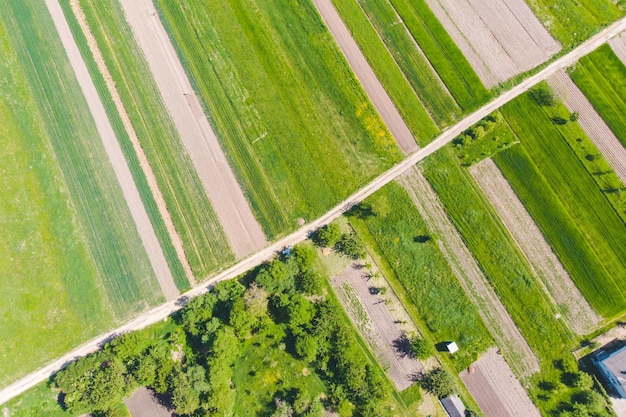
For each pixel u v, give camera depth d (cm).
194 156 5141
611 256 4712
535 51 5191
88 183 5097
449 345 4569
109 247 4962
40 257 4928
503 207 4884
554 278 4719
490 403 4541
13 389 4709
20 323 4806
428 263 4809
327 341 4641
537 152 4972
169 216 5019
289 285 4691
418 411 4566
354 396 4538
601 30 5184
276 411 4509
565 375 4519
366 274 4838
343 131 5122
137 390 4716
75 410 4606
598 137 4972
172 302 4866
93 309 4859
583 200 4847
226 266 4906
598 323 4616
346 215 4950
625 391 4266
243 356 4744
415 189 4966
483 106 5100
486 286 4734
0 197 4988
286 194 5019
